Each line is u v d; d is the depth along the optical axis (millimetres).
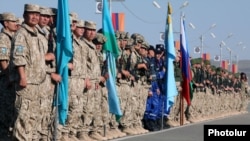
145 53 28078
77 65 20984
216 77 46188
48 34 19688
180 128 29297
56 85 18969
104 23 24609
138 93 27266
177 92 32844
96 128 23062
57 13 19406
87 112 22000
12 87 19266
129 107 26391
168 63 30812
